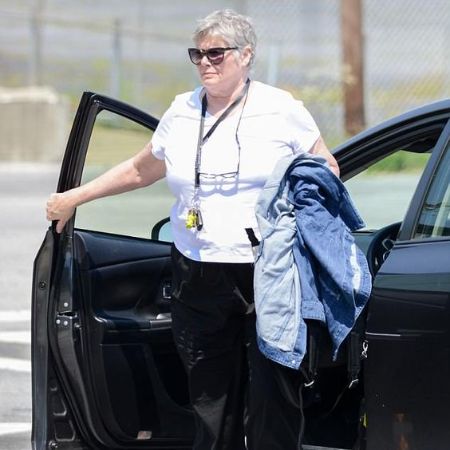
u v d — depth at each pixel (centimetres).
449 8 8012
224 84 1579
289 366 1495
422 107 1758
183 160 1609
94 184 1719
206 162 1590
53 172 7125
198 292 1627
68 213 1725
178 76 8569
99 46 9369
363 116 7294
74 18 9100
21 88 8531
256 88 1606
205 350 1647
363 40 7344
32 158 7769
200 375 1659
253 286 1571
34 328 1733
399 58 8062
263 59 7625
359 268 1541
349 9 7306
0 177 6869
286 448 1588
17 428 2425
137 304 1867
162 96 8250
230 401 1669
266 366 1574
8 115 7744
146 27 9250
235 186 1577
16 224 5094
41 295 1731
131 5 9631
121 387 1792
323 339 1556
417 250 1559
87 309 1786
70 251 1775
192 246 1609
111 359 1788
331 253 1520
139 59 8206
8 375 2848
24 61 9206
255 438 1598
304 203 1538
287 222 1534
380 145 1791
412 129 1755
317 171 1539
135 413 1802
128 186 1722
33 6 9575
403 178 4469
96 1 9781
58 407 1784
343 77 7281
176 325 1664
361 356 1572
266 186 1549
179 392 1834
